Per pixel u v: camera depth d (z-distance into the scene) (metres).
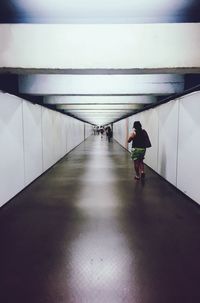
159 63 3.27
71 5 2.85
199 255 3.11
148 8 2.97
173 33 3.24
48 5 2.85
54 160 10.08
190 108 5.12
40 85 6.00
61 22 3.27
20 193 5.89
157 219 4.29
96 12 3.06
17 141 5.66
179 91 5.84
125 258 3.04
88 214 4.54
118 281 2.60
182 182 5.67
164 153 7.20
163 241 3.49
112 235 3.68
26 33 3.27
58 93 6.01
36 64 3.30
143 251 3.22
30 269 2.81
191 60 3.25
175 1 2.76
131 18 3.24
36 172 7.34
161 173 7.56
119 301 2.31
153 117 8.59
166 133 6.96
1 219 4.31
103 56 3.29
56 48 3.28
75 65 3.30
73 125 16.97
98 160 11.57
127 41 3.27
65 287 2.51
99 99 8.31
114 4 2.82
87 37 3.27
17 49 3.28
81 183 6.91
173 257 3.07
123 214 4.53
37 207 4.92
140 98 8.20
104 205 5.03
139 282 2.59
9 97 5.15
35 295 2.39
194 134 4.93
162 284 2.55
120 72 3.62
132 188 6.35
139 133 7.21
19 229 3.90
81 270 2.80
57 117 10.70
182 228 3.92
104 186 6.56
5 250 3.25
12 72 3.64
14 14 3.11
